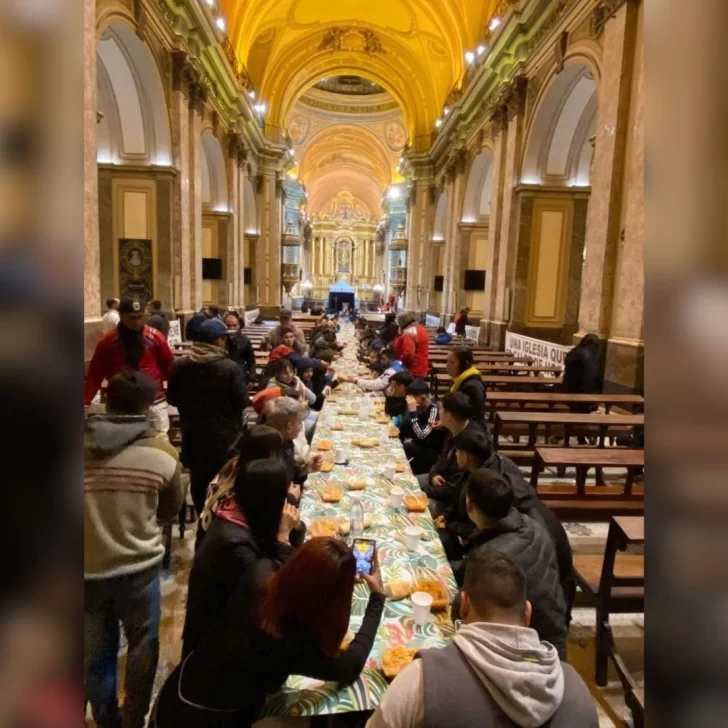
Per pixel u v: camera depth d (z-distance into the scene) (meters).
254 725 1.56
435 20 18.03
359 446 3.94
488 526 2.22
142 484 1.92
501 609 1.39
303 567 1.49
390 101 31.84
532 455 5.19
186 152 10.83
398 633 1.83
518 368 8.38
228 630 1.59
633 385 6.45
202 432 3.48
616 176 7.19
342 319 30.30
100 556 1.89
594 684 2.61
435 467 3.63
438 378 8.11
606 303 7.39
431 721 1.20
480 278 17.09
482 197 16.89
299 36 20.73
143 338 3.87
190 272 11.49
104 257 10.36
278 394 3.76
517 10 10.74
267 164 22.03
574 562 3.07
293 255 34.47
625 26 6.91
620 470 5.59
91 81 5.46
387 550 2.36
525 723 1.19
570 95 10.13
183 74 10.43
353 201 47.50
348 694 1.59
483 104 14.56
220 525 1.84
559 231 11.49
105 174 10.17
